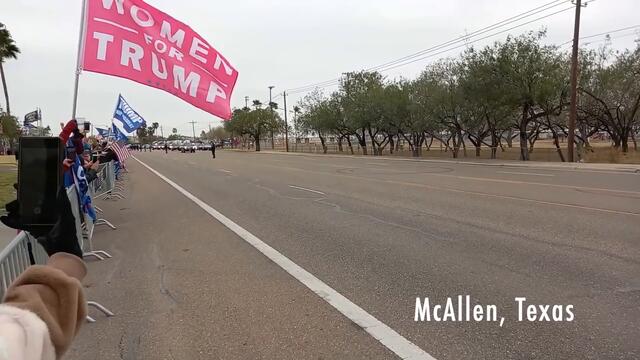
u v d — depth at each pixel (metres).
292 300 5.32
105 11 7.03
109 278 6.37
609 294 5.20
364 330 4.47
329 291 5.57
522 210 10.52
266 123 88.81
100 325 4.77
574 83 28.23
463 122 39.66
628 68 33.34
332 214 10.79
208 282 6.07
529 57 30.64
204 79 7.46
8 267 4.38
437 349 4.05
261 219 10.48
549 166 25.38
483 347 4.07
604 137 78.75
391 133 50.50
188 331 4.58
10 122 54.94
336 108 57.28
